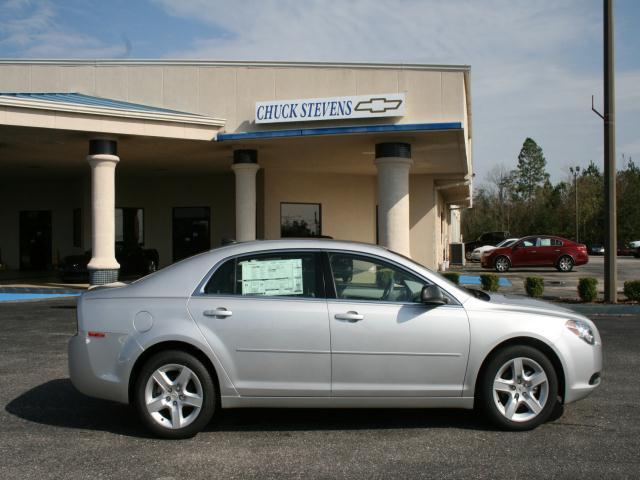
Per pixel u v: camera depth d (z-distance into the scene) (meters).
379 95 14.59
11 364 7.62
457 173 22.81
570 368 5.10
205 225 23.38
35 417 5.56
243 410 5.80
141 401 4.94
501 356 5.06
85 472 4.27
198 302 5.07
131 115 14.91
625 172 63.69
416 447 4.75
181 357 4.96
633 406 5.82
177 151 17.64
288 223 22.09
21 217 25.88
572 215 63.31
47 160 19.67
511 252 26.72
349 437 5.01
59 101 14.52
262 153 18.03
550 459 4.48
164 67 16.28
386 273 5.23
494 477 4.15
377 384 5.01
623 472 4.22
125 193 23.98
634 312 12.70
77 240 24.62
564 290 17.20
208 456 4.59
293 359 4.98
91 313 5.14
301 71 15.56
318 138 15.49
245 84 15.88
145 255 22.11
